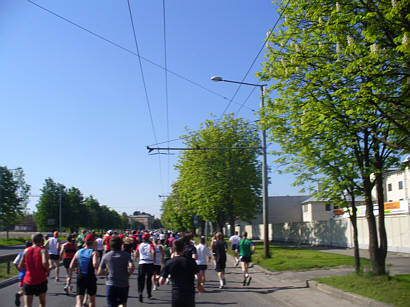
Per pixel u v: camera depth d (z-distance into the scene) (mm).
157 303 10023
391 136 10727
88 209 92938
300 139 12164
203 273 12570
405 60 8328
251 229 62125
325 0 10000
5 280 14336
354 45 8477
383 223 11070
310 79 10641
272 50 12133
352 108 9148
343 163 11414
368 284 10281
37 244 7723
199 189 34812
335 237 32094
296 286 12555
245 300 10469
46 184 74125
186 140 36125
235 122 35438
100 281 14445
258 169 36250
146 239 10773
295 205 64125
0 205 52406
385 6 8156
